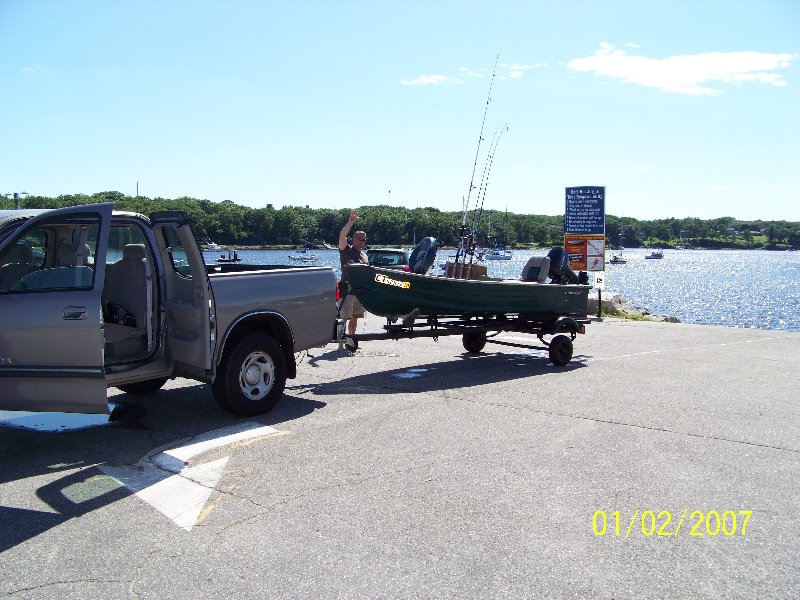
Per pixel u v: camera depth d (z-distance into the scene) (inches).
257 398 278.1
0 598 142.7
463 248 416.8
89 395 229.9
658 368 397.7
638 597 142.9
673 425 268.7
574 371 386.9
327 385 342.6
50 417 280.7
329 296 311.6
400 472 214.4
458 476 211.0
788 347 495.2
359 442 244.4
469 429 261.4
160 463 223.3
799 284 3627.0
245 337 273.0
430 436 252.1
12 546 166.1
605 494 197.5
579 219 721.6
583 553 161.9
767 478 211.2
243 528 175.2
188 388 332.2
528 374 376.2
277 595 143.7
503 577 150.7
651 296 2800.2
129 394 320.2
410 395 319.9
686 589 146.3
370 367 394.9
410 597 142.7
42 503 191.6
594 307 753.0
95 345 226.7
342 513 183.8
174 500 193.2
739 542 168.6
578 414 285.0
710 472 215.9
